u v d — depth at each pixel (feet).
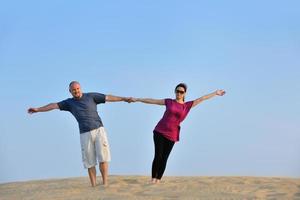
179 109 42.16
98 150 41.32
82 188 41.32
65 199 37.04
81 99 41.24
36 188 43.39
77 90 40.93
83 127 41.32
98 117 41.70
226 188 39.73
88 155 41.55
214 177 46.96
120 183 42.93
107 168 41.78
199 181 43.47
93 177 41.98
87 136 41.32
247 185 41.06
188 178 46.34
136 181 44.04
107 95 41.98
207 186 40.63
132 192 38.65
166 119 42.37
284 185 40.91
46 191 40.60
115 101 42.14
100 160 41.42
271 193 37.65
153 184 41.70
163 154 42.88
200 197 36.45
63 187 42.78
